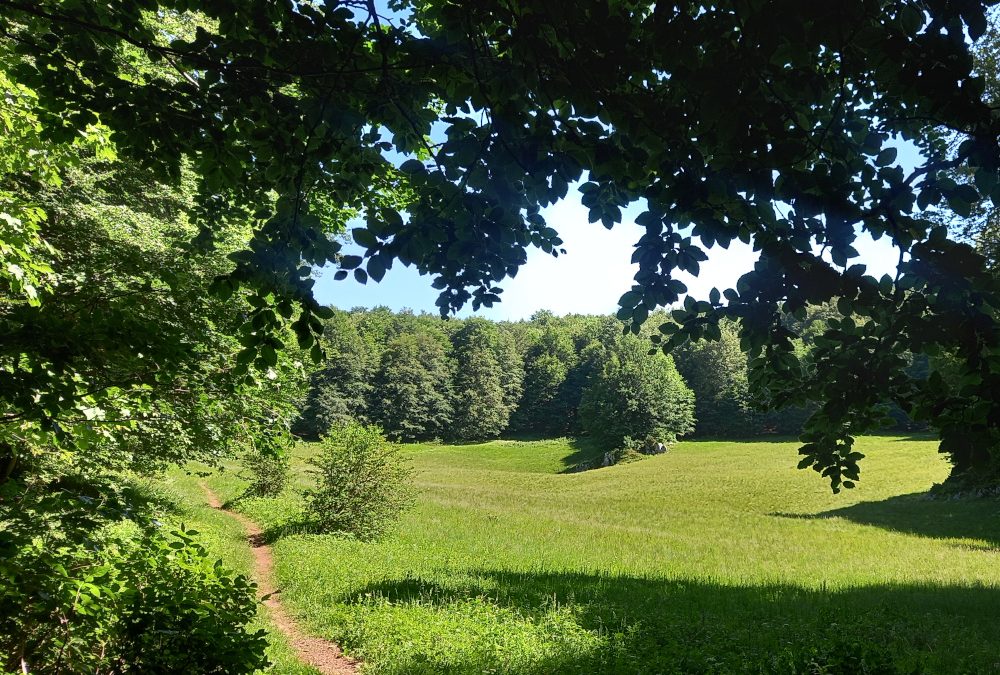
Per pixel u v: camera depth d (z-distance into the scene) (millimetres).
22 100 5836
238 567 13328
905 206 2859
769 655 8203
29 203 5164
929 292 2938
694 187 2855
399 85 3359
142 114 3535
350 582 12391
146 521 4957
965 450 2906
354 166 3879
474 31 3053
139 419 7844
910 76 2432
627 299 3459
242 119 3621
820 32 2322
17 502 4375
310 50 3227
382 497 19953
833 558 18734
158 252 8586
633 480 49938
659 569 16781
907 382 3213
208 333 7586
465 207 3287
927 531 23703
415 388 96500
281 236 3518
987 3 2328
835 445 4133
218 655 4242
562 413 102500
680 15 2543
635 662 7910
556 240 3658
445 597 11352
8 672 3898
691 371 87625
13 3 3209
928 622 10297
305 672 7691
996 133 2477
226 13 3273
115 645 4297
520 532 23484
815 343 3479
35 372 3676
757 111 2510
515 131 3002
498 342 112062
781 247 2939
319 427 86438
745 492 39594
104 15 3506
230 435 9984
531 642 8859
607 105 2844
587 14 2725
